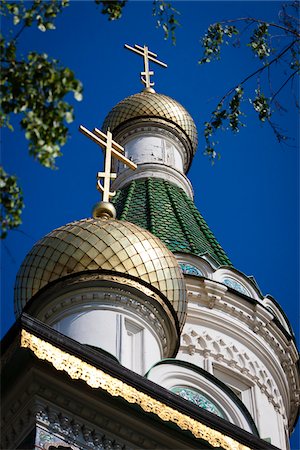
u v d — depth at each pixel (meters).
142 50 41.38
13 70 12.19
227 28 17.08
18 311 22.44
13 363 16.30
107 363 16.69
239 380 26.55
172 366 20.14
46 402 16.27
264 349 27.47
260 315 27.77
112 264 21.45
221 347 26.70
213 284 27.42
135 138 36.78
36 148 11.90
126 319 20.72
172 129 37.12
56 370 16.23
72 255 21.62
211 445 16.86
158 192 33.16
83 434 16.34
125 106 37.38
